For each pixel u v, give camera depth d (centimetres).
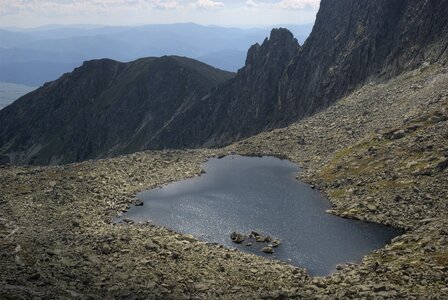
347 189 7969
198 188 9225
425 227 5756
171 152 12469
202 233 6625
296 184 9319
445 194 6506
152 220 7238
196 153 12494
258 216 7375
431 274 4278
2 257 4256
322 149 11119
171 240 5819
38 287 3453
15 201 7431
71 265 4303
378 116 11050
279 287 4369
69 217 6844
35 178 8906
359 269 4862
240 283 4425
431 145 7875
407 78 12300
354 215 6900
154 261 4800
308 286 4331
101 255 4869
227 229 6800
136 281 4047
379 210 6800
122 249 5116
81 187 8431
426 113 9256
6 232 5716
